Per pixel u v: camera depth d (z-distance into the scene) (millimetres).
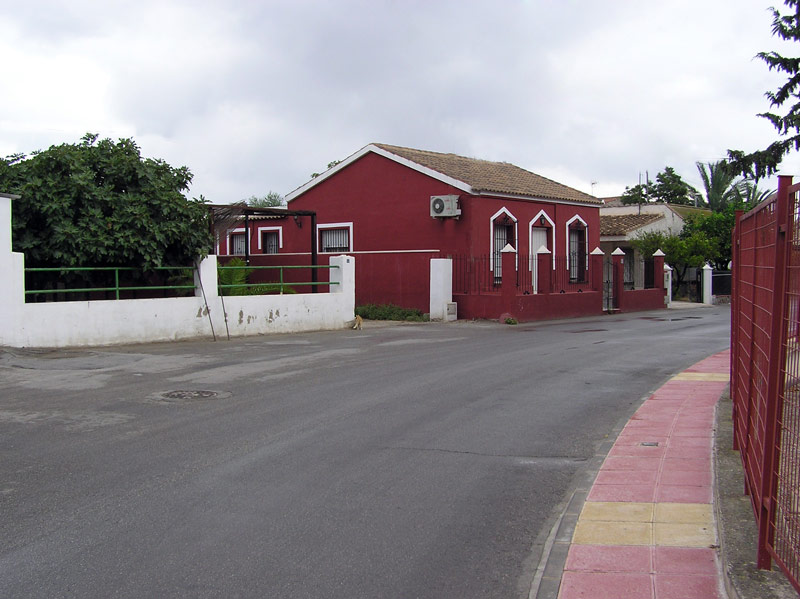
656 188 57531
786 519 4012
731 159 17031
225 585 4285
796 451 3916
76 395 9836
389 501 5789
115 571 4449
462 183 23312
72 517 5348
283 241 28766
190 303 16469
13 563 4559
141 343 15570
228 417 8602
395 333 18688
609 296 27844
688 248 34500
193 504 5641
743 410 6227
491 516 5520
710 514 5355
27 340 13758
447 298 22656
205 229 17047
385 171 25438
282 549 4820
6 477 6281
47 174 15156
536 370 12312
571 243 28391
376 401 9609
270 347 15312
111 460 6793
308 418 8586
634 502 5672
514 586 4367
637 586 4262
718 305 33969
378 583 4363
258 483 6168
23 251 15047
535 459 7043
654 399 9766
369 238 25938
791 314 3967
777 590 4031
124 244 15320
